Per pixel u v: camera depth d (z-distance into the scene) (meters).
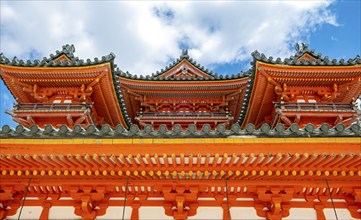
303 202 9.82
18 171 9.26
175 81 22.77
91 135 8.30
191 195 9.67
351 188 9.56
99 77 18.20
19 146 8.31
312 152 8.23
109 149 8.36
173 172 9.18
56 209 9.91
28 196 9.98
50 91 19.47
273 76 18.02
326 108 18.19
